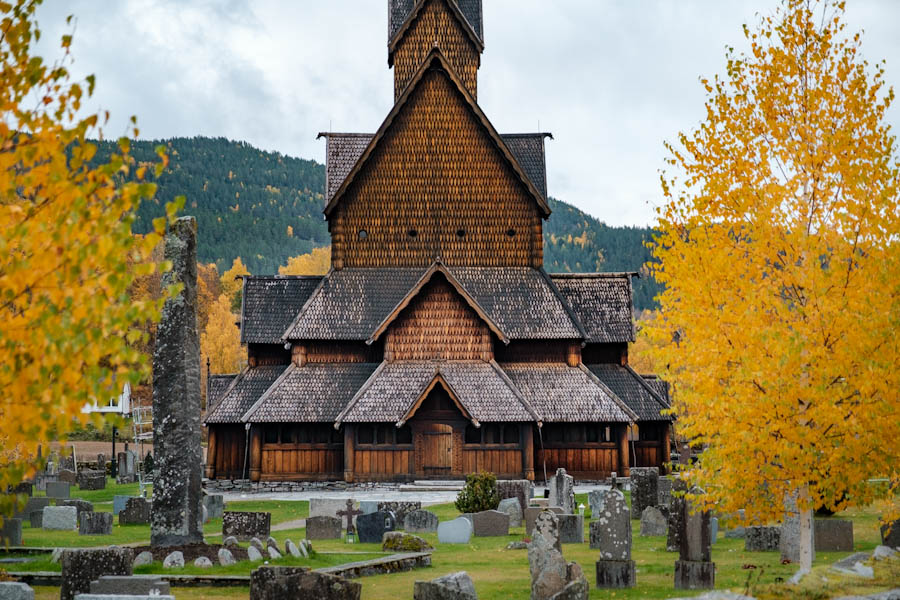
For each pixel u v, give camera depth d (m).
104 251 11.55
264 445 59.12
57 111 12.41
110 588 18.94
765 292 20.59
